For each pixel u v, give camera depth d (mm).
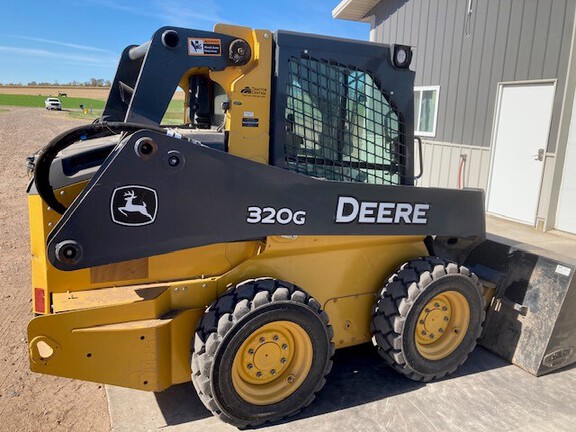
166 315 2863
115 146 2773
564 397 3424
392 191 3176
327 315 3141
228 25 2904
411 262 3510
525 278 3803
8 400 3326
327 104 3152
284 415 3057
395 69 3326
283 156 3051
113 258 2543
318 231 3004
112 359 2727
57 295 2809
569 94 7320
